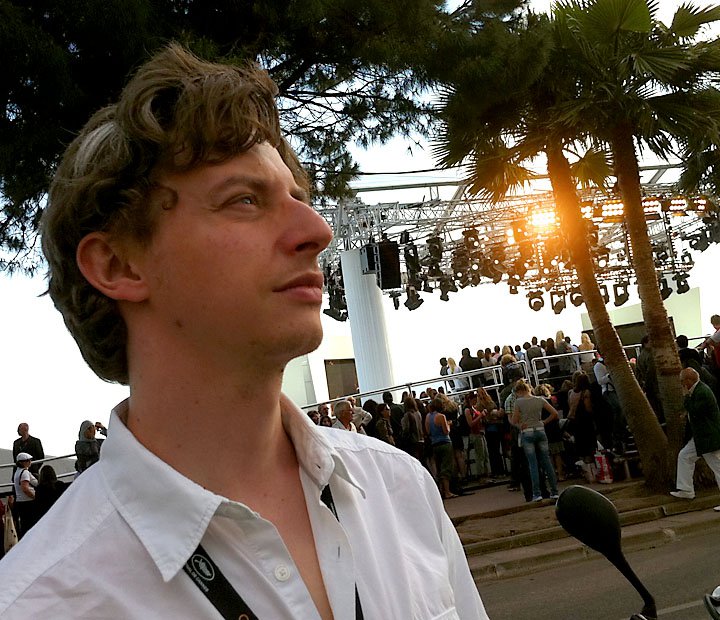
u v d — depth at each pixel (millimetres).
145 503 716
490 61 7250
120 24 5750
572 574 7133
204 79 778
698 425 8484
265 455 805
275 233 763
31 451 10633
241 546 726
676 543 7691
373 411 11422
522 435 10117
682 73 9078
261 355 752
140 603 691
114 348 823
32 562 692
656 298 9828
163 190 759
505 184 10102
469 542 8617
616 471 10938
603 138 9539
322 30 7164
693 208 18812
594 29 8969
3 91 5906
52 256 810
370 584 798
